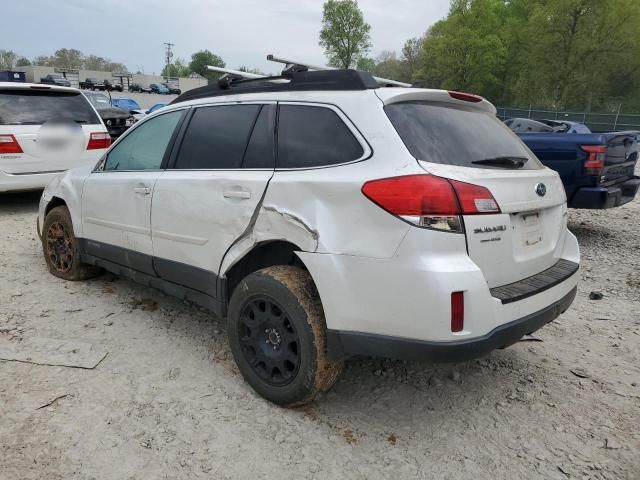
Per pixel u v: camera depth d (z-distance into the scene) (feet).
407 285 8.01
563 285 10.00
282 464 8.45
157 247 12.17
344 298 8.59
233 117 11.12
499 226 8.63
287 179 9.50
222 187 10.51
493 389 11.02
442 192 8.00
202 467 8.30
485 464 8.72
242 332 10.23
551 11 125.39
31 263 17.95
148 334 12.76
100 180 14.02
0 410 9.41
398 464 8.60
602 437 9.57
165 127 12.75
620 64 128.98
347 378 11.16
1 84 24.64
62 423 9.15
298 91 10.21
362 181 8.49
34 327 12.84
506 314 8.55
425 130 9.05
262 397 10.13
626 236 25.80
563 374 11.80
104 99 56.03
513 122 50.90
